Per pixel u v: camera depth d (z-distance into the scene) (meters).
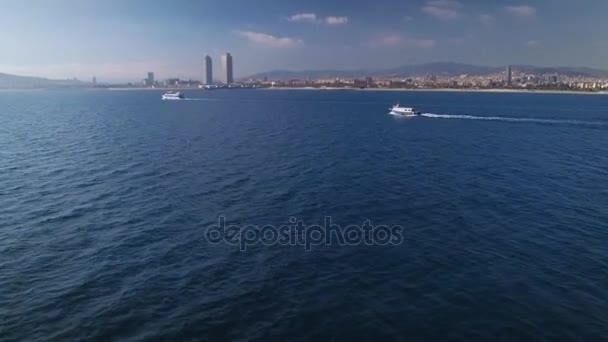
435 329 23.19
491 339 22.36
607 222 39.72
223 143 86.38
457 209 43.53
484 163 68.12
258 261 31.33
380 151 78.50
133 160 67.62
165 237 35.81
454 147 84.19
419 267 30.44
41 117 148.38
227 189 50.56
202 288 27.41
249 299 26.12
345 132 106.50
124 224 38.81
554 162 69.31
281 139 92.75
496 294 26.69
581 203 45.84
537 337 22.45
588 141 93.31
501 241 35.12
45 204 44.41
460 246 34.12
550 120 138.25
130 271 29.70
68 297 26.30
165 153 74.19
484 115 158.50
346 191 50.00
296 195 48.12
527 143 90.12
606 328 23.14
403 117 150.00
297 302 25.80
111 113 167.62
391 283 28.16
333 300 26.03
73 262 31.11
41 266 30.44
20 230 37.09
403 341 22.22
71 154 72.75
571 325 23.42
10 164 63.97
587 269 30.02
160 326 23.41
